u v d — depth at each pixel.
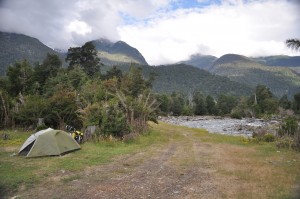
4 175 10.88
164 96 84.56
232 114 80.38
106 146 18.70
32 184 10.13
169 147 19.56
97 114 22.02
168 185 10.42
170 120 66.19
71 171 12.01
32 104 25.55
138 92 43.19
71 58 61.22
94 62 62.12
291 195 9.10
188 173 12.18
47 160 13.85
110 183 10.55
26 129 25.12
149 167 13.20
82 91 31.95
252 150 18.38
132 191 9.71
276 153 17.14
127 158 15.09
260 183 10.51
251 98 101.88
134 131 23.67
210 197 9.10
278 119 67.19
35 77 47.25
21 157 14.48
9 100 27.45
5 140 19.73
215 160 14.94
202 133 31.97
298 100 89.00
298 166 13.34
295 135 19.86
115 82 37.72
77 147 16.78
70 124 25.59
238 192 9.49
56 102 25.75
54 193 9.33
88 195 9.23
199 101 105.44
